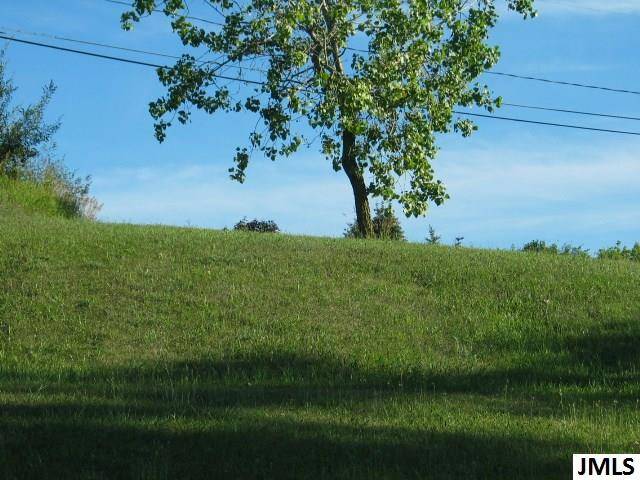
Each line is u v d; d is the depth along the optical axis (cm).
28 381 1070
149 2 2414
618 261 2023
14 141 2948
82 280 1539
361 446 748
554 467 702
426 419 878
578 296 1588
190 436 764
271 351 1271
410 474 671
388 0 2422
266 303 1480
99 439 747
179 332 1354
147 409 880
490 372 1223
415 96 2478
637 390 1102
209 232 2019
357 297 1540
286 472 670
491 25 2631
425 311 1498
